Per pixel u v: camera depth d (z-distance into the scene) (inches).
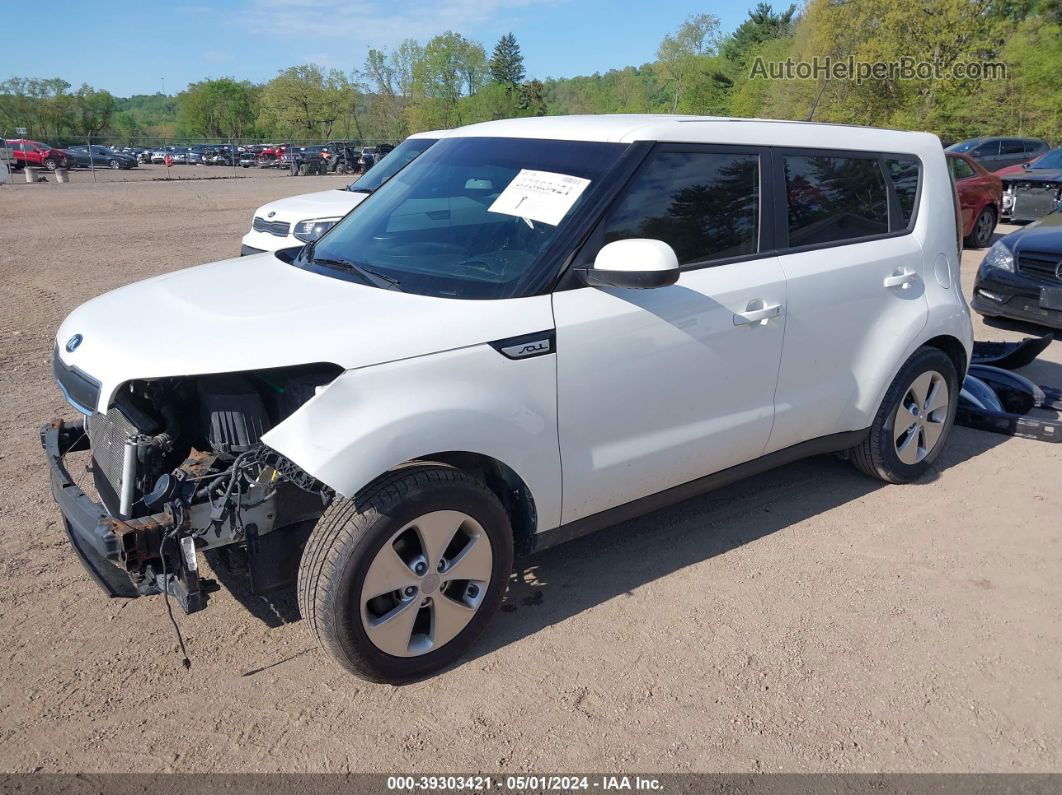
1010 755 105.7
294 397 109.5
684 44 3137.3
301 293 121.6
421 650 116.2
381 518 105.6
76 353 114.0
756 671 120.6
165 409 112.7
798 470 190.2
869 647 126.4
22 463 187.0
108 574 117.4
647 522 165.2
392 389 106.3
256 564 111.3
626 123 138.4
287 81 3457.2
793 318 147.8
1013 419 209.2
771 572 146.9
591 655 124.0
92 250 530.9
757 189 145.7
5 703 112.0
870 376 164.7
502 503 126.6
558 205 126.7
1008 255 310.3
